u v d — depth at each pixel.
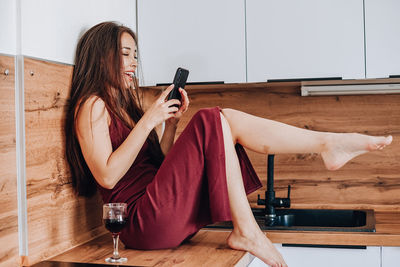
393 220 2.26
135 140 1.69
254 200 2.65
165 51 2.40
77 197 1.89
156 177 1.73
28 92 1.59
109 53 1.87
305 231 2.02
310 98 2.59
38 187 1.64
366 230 2.00
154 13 2.41
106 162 1.70
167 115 1.75
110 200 1.84
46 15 1.69
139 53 2.43
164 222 1.69
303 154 2.60
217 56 2.34
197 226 1.76
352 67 2.21
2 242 1.50
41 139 1.66
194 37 2.37
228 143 1.71
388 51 2.17
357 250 2.01
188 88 2.64
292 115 2.61
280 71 2.28
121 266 1.53
